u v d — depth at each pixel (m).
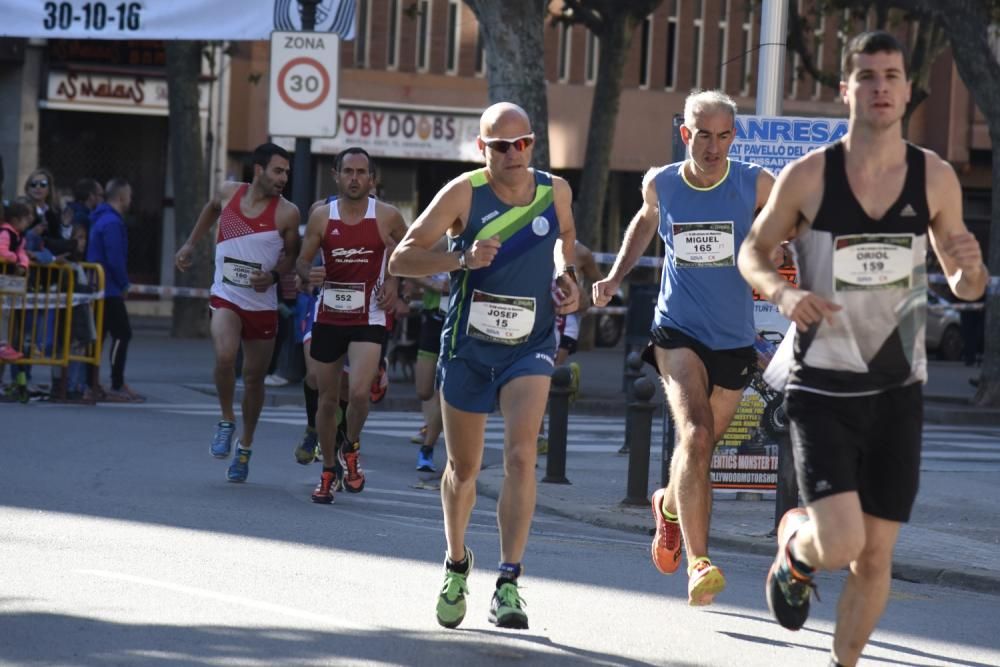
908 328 14.88
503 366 18.75
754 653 18.36
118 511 27.05
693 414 20.30
